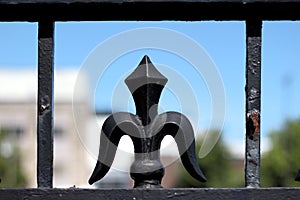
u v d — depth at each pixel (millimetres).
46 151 916
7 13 923
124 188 903
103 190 901
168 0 910
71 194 899
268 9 920
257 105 923
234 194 900
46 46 923
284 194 901
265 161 12203
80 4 910
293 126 12617
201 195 899
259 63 927
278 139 12539
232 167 12695
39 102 918
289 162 12203
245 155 925
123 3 912
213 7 917
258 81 925
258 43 929
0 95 13367
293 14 927
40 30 924
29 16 924
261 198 901
